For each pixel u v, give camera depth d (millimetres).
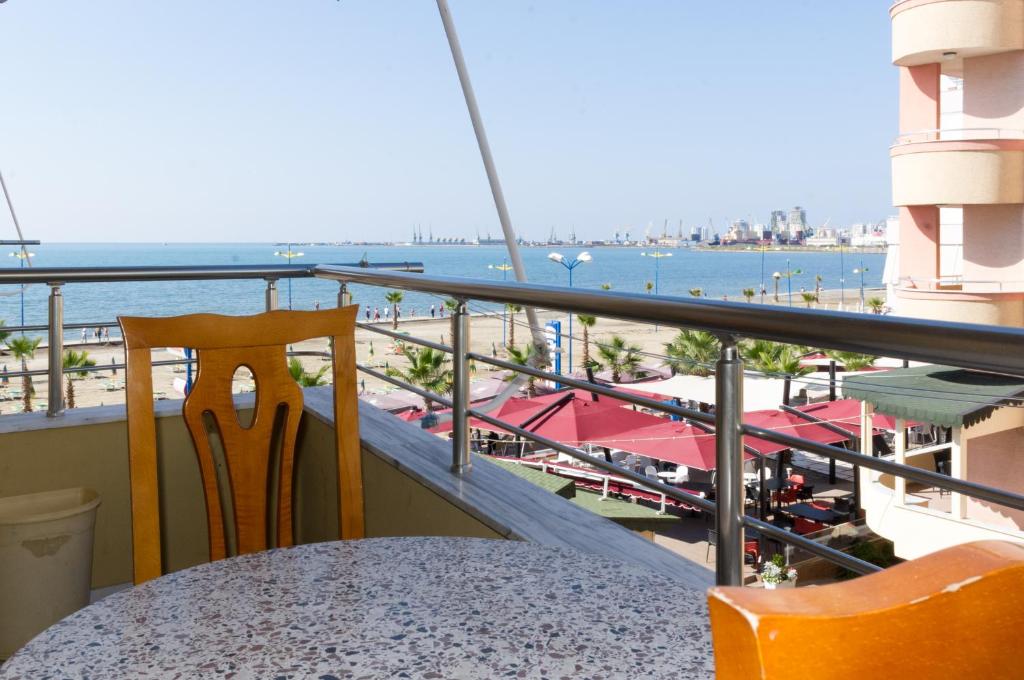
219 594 763
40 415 2541
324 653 639
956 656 240
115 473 2551
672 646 639
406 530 2016
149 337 1282
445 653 634
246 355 1349
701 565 1366
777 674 218
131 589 781
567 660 618
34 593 2125
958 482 779
